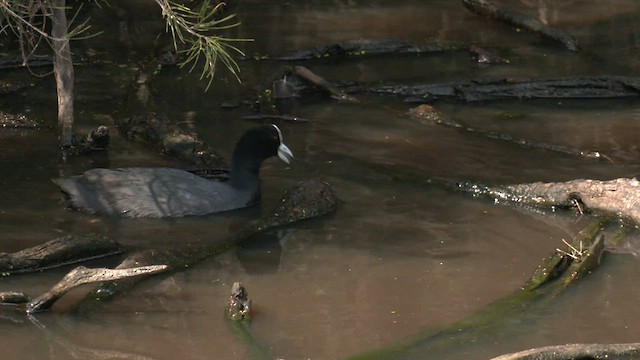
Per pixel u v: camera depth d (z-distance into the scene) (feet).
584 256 39.09
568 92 60.08
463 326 34.50
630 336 34.22
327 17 74.54
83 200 42.55
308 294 36.73
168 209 42.39
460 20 74.64
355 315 35.32
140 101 56.29
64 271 37.83
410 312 35.60
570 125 55.77
